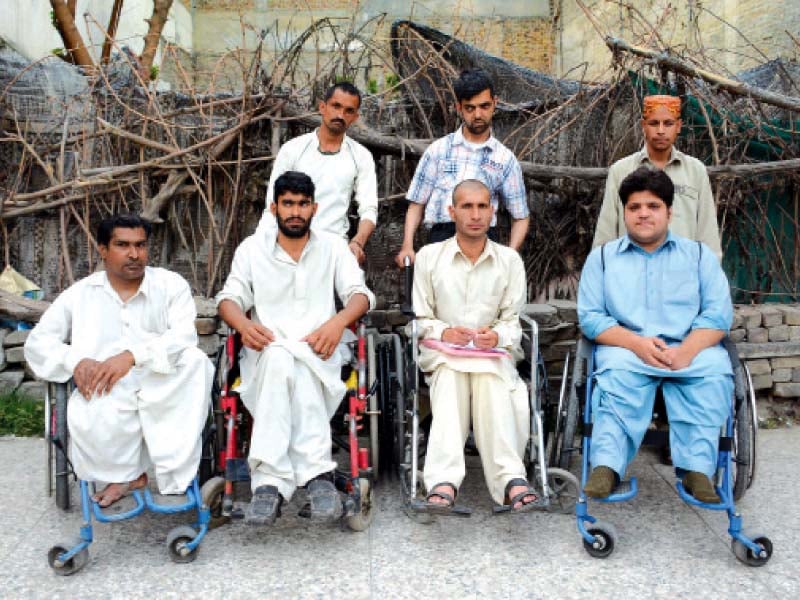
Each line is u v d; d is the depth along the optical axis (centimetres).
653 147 354
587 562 273
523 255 480
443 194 376
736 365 299
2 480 346
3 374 429
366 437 394
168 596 248
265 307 310
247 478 288
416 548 284
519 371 343
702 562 272
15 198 441
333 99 369
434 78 489
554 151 468
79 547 260
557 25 1166
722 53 736
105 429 274
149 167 447
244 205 466
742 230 480
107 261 290
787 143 471
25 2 694
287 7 1191
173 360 286
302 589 253
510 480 286
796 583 256
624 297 312
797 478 355
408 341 336
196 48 1202
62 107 463
